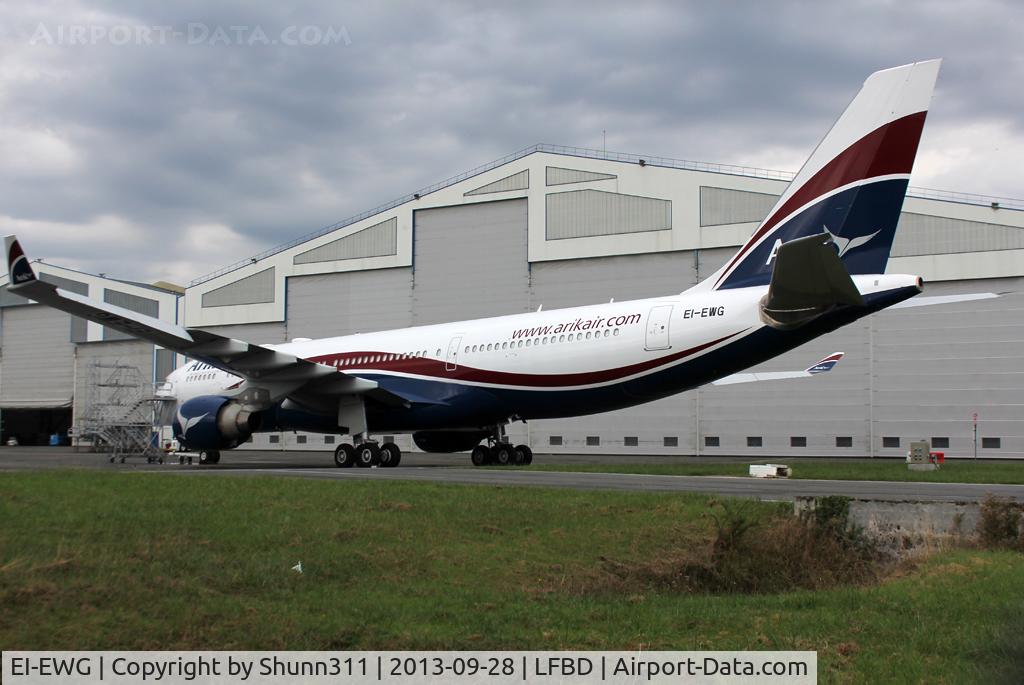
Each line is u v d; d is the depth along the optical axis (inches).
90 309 964.6
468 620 335.9
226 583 366.6
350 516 514.3
